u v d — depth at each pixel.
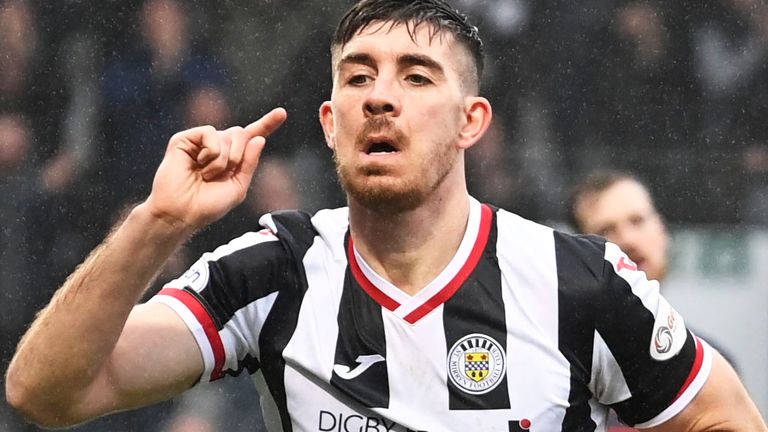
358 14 9.43
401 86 9.20
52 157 20.72
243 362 9.79
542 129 21.12
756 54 21.52
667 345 9.56
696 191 20.69
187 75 21.17
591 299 9.40
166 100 21.11
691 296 19.05
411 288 9.52
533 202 20.69
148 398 9.44
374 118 9.05
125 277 8.62
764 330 18.59
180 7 21.22
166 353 9.31
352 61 9.27
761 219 20.33
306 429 9.48
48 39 21.06
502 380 9.34
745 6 21.62
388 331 9.45
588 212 15.17
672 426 9.83
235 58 21.23
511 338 9.38
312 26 21.25
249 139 8.80
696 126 21.31
